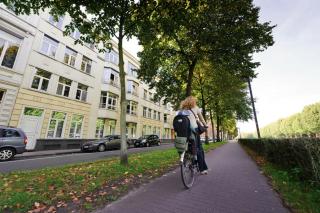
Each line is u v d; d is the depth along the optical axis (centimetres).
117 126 2850
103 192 407
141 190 429
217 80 2231
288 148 562
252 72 1441
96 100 2495
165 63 1934
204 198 378
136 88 3556
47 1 708
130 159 859
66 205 344
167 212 316
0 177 543
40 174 575
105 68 2748
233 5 1159
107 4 737
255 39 1284
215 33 1238
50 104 1898
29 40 1741
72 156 1404
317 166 408
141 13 802
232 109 3095
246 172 620
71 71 2147
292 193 396
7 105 1562
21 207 331
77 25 808
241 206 339
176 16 803
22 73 1669
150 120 4034
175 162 827
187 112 484
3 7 1541
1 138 1115
